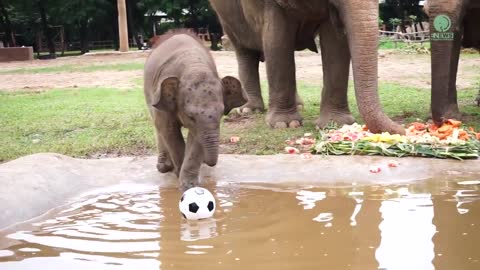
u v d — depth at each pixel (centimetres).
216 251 405
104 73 2016
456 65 816
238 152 697
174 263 385
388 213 475
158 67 547
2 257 404
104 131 853
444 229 434
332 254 394
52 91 1469
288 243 417
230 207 506
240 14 941
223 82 503
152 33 4697
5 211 481
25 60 3194
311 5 761
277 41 812
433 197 515
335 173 591
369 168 596
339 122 805
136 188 572
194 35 595
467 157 623
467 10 798
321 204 507
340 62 796
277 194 541
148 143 754
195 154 530
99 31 4991
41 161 598
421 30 3231
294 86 850
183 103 480
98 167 623
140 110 1052
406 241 412
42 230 459
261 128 836
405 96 1116
